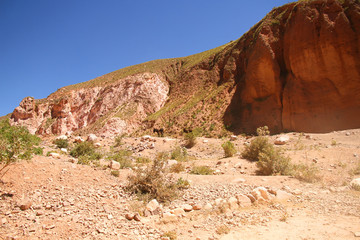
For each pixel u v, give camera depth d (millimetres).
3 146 5266
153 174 6691
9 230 3807
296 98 22125
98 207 5105
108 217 4672
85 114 57656
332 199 5559
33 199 4969
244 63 32312
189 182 7637
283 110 23125
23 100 61969
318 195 5930
